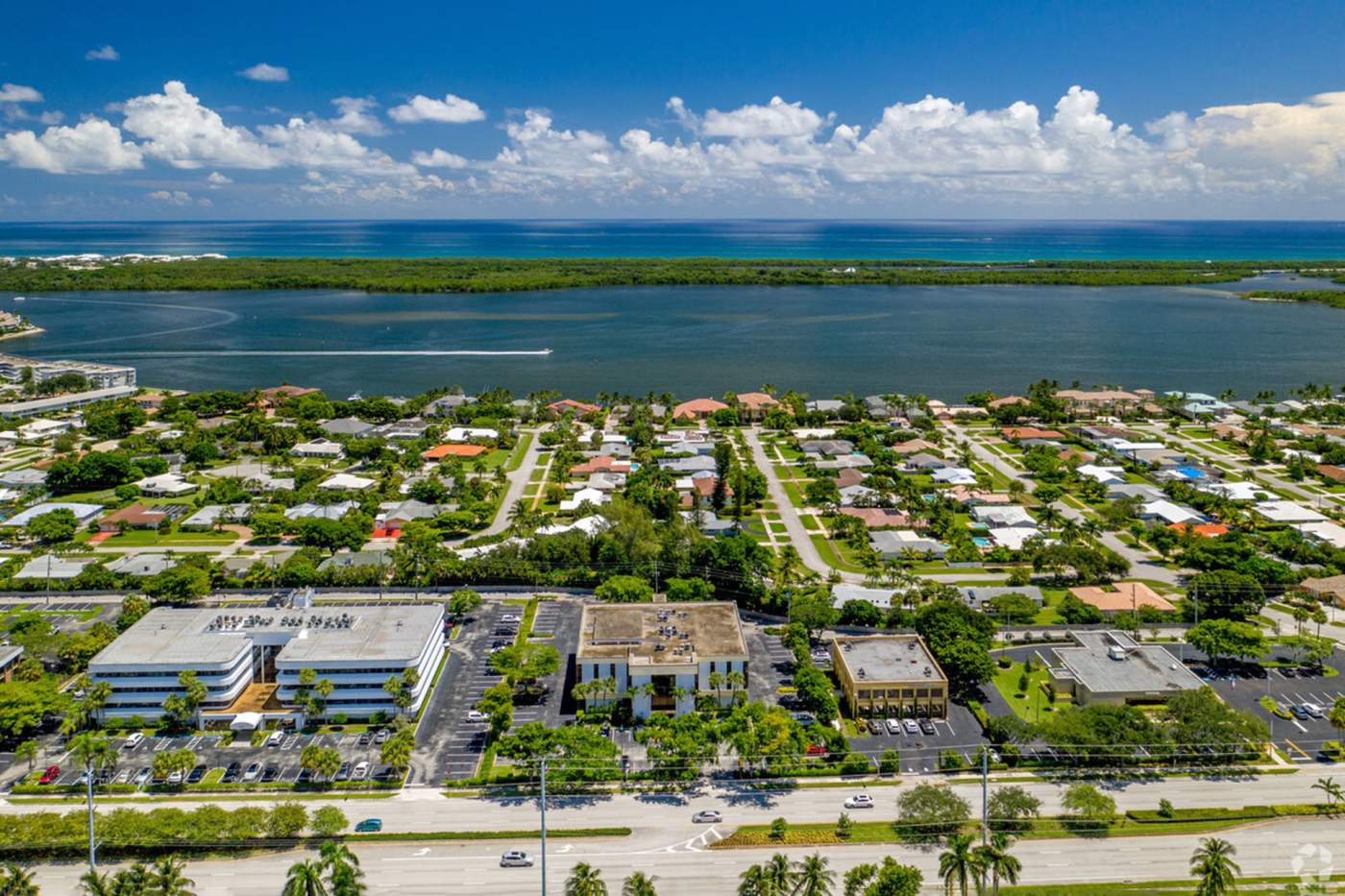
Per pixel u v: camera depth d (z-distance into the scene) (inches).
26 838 5580.7
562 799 6368.1
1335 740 6993.1
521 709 7554.1
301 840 5880.9
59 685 7751.0
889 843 5885.8
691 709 7519.7
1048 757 6796.3
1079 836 5935.0
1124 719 6860.2
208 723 7263.8
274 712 7332.7
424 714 7406.5
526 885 5511.8
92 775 6082.7
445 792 6412.4
